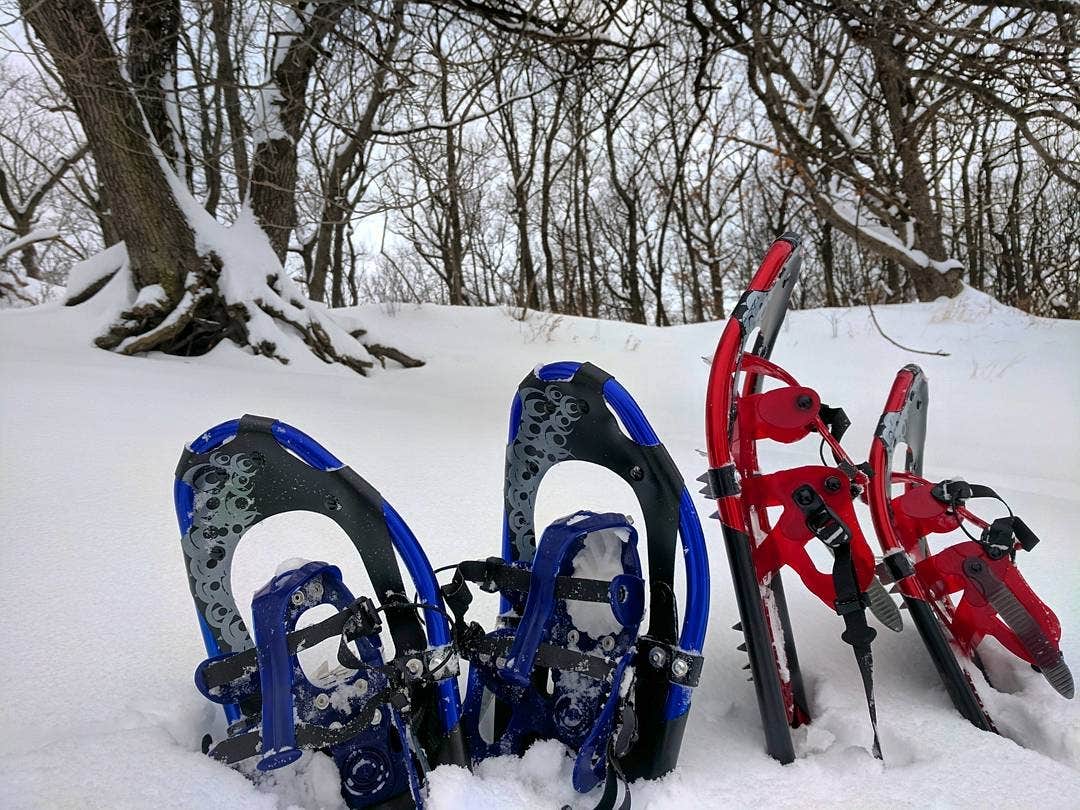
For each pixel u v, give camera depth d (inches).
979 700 63.4
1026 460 225.0
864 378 328.5
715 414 58.4
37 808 45.5
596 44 232.8
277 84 296.5
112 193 265.0
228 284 281.4
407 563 52.8
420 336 392.2
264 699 48.0
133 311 262.4
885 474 66.2
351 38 242.2
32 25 223.6
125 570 88.7
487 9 225.1
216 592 53.6
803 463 159.5
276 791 51.6
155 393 179.8
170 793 47.7
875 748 58.0
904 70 188.2
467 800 48.9
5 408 151.1
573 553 55.9
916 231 427.8
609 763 50.9
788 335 397.4
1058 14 165.2
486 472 130.2
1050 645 64.4
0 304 539.8
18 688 65.2
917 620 64.4
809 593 89.0
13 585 84.1
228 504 52.7
